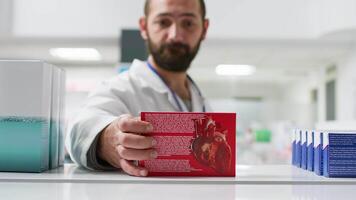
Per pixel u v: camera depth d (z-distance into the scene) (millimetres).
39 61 617
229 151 581
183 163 575
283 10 2275
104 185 490
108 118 697
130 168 578
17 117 616
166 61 1188
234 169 579
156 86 1125
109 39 2297
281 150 2344
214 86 2979
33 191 450
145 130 570
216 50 2461
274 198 429
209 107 1311
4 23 2250
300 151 726
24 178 542
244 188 480
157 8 1187
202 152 578
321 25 2191
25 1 2262
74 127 719
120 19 2266
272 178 564
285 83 3160
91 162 668
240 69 2891
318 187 493
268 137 2469
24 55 2582
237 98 3012
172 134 576
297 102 2775
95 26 2270
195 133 578
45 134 640
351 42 2318
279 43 2340
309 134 668
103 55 2518
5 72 613
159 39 1188
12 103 615
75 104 1578
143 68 1189
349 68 2457
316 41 2320
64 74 740
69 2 2270
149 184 499
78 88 2004
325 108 2752
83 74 2631
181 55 1187
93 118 708
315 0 2234
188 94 1270
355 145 585
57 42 2330
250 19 2279
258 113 2756
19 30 2262
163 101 1110
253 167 740
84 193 440
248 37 2281
